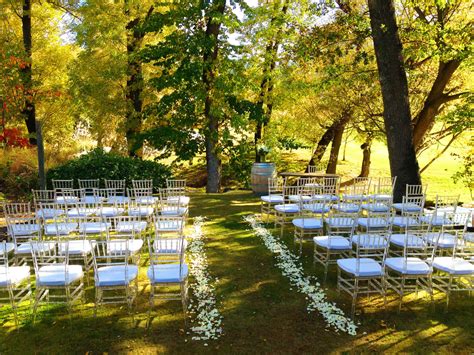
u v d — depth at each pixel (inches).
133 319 209.0
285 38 678.5
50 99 706.8
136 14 655.8
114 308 221.8
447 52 452.1
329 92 628.7
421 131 542.9
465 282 253.8
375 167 1047.0
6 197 504.1
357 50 521.3
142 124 698.8
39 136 419.2
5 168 552.4
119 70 625.9
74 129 899.4
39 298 214.1
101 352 182.5
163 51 581.3
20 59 613.9
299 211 339.9
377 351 182.7
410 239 259.3
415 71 550.9
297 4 695.1
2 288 217.2
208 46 570.6
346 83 560.1
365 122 645.9
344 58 624.7
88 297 235.6
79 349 185.0
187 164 998.4
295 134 760.3
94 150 601.0
